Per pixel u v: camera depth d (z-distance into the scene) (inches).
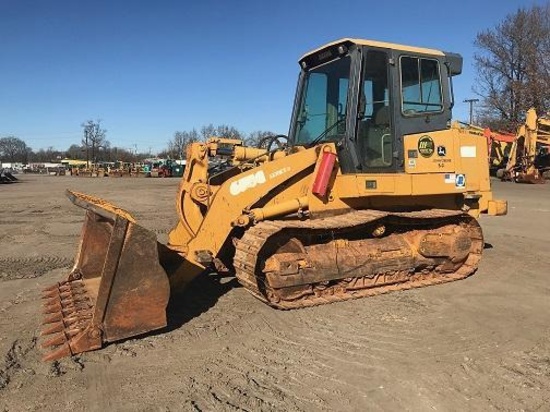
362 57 264.8
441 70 293.6
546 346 202.7
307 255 251.0
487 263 346.0
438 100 292.7
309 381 172.9
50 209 722.8
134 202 816.9
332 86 280.4
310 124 295.4
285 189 262.4
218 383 171.5
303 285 250.2
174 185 1408.7
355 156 262.4
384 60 274.4
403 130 276.5
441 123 292.7
